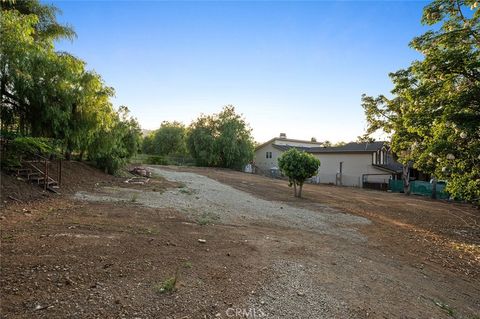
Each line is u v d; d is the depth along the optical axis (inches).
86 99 456.1
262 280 154.4
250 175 1135.0
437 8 357.4
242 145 1382.9
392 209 516.7
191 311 115.1
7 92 381.1
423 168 432.1
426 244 292.5
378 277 184.2
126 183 546.0
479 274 220.1
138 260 160.9
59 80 408.5
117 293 121.4
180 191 506.9
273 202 493.0
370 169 1099.9
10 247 160.4
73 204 309.7
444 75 342.3
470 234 354.9
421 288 178.2
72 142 482.0
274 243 233.8
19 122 431.5
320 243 252.4
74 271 137.0
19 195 307.0
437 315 144.9
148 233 219.3
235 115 1416.1
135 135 729.6
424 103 378.9
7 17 365.1
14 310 101.7
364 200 621.0
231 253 194.5
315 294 145.7
